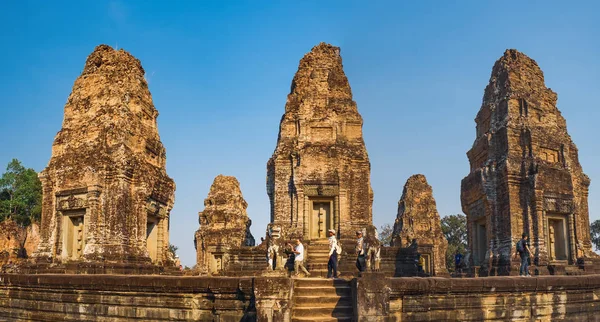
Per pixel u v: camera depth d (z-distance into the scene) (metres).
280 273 18.83
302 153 30.41
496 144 28.67
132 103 26.17
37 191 66.75
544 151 28.22
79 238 24.58
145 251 24.17
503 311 18.30
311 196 30.38
